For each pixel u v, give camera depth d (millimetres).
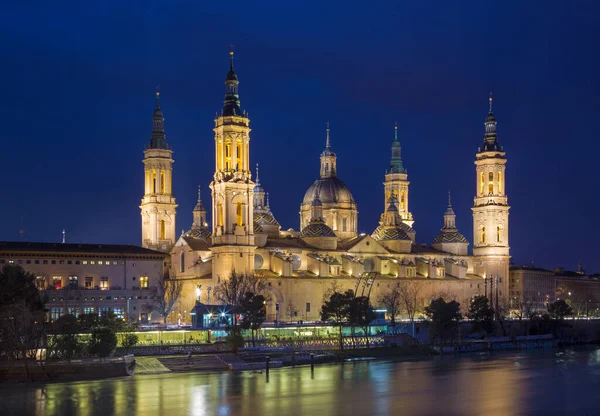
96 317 197625
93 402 142500
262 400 146000
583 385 164875
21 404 140500
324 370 187500
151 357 190250
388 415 134125
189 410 136625
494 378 174500
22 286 182125
